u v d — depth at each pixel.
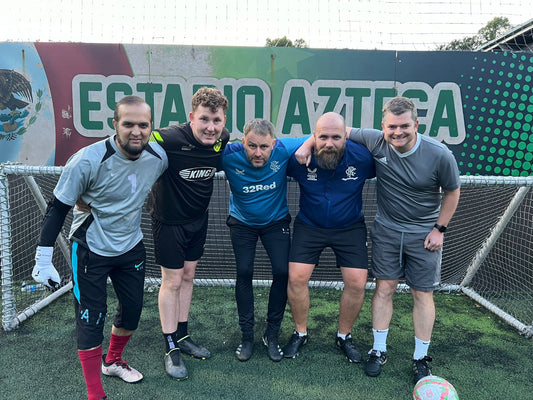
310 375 2.34
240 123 3.69
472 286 3.73
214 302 3.38
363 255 2.36
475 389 2.26
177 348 2.36
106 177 1.80
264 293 3.61
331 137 2.06
